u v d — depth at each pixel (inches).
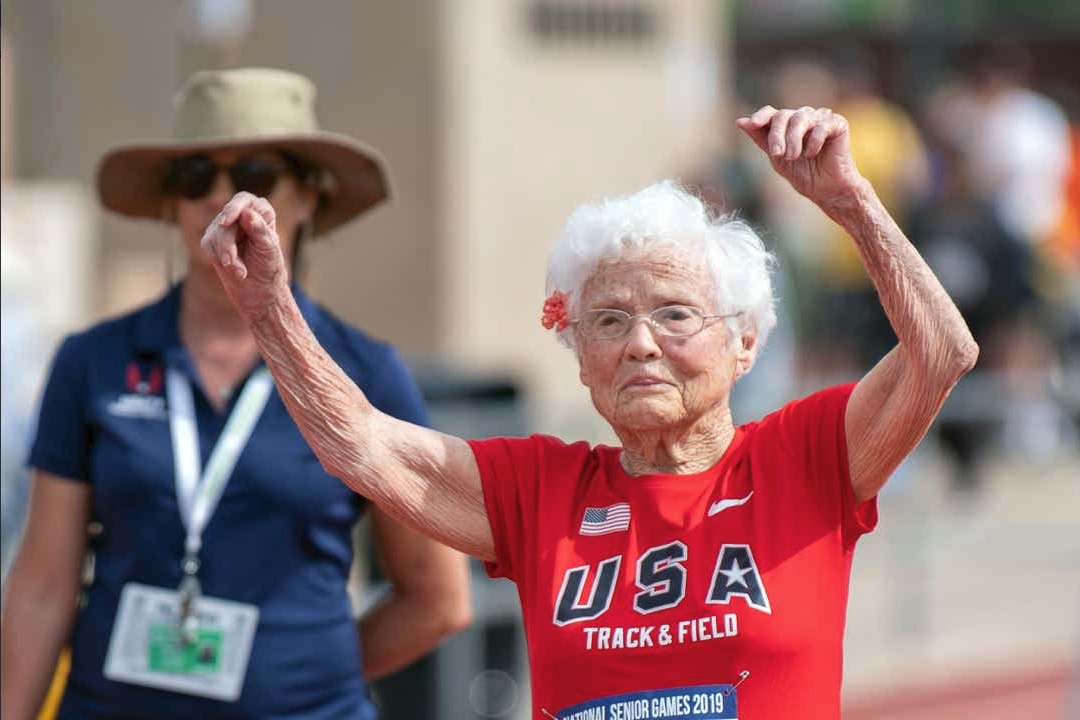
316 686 590.9
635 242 470.9
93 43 1669.5
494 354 1660.9
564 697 463.2
